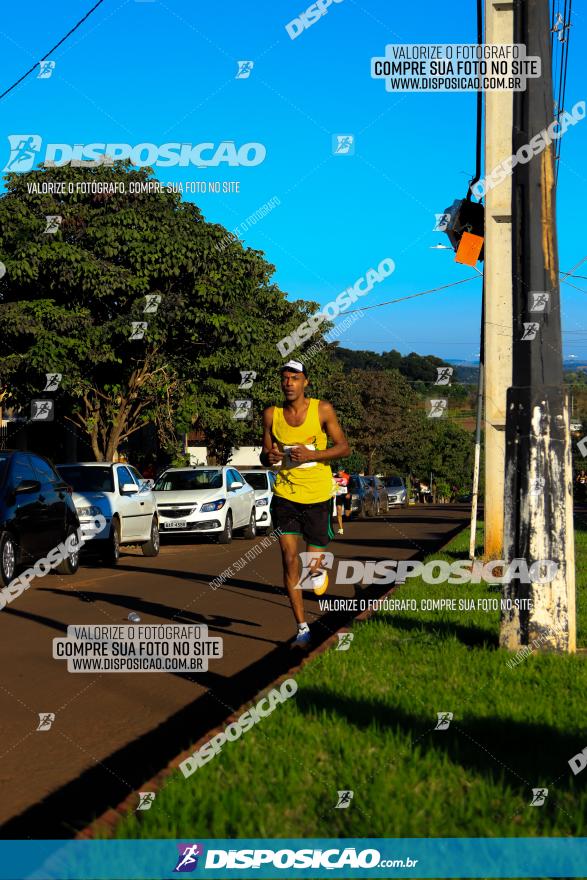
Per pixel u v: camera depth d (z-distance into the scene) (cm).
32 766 509
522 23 751
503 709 559
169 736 566
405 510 4903
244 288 2512
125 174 2369
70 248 2248
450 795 415
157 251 2308
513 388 741
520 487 737
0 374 2302
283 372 809
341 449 811
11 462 1352
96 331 2308
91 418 2584
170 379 2606
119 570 1596
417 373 7856
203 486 2308
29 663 782
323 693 599
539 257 739
